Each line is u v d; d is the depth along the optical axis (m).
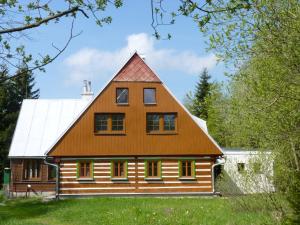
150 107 33.66
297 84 11.48
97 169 32.94
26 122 39.28
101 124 33.50
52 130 38.62
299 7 11.53
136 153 33.12
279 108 12.74
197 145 33.31
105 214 21.19
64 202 29.17
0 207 28.33
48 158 34.28
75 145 33.00
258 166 17.64
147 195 32.72
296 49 11.22
